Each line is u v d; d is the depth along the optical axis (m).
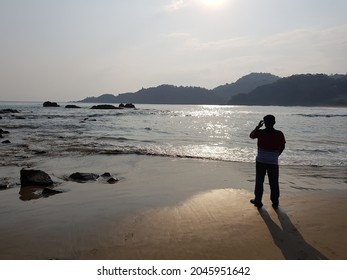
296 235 5.28
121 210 6.51
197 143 18.50
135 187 8.60
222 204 6.89
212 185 8.84
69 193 7.99
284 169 11.64
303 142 19.73
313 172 11.09
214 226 5.63
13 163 12.01
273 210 6.53
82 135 22.11
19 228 5.62
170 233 5.32
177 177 9.95
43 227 5.65
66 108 91.56
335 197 7.63
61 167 11.45
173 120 45.25
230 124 37.56
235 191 8.04
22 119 39.72
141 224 5.73
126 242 5.01
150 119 46.31
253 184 9.00
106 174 9.99
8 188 8.51
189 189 8.32
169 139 20.39
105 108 90.69
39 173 8.97
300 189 8.54
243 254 4.64
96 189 8.38
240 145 17.83
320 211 6.50
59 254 4.66
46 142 18.03
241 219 5.98
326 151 16.08
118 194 7.84
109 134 23.17
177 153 14.80
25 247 4.89
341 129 29.81
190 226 5.63
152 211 6.42
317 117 57.00
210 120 46.97
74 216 6.20
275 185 6.85
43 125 30.56
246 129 29.48
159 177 9.95
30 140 18.86
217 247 4.84
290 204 6.98
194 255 4.61
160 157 13.74
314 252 4.71
